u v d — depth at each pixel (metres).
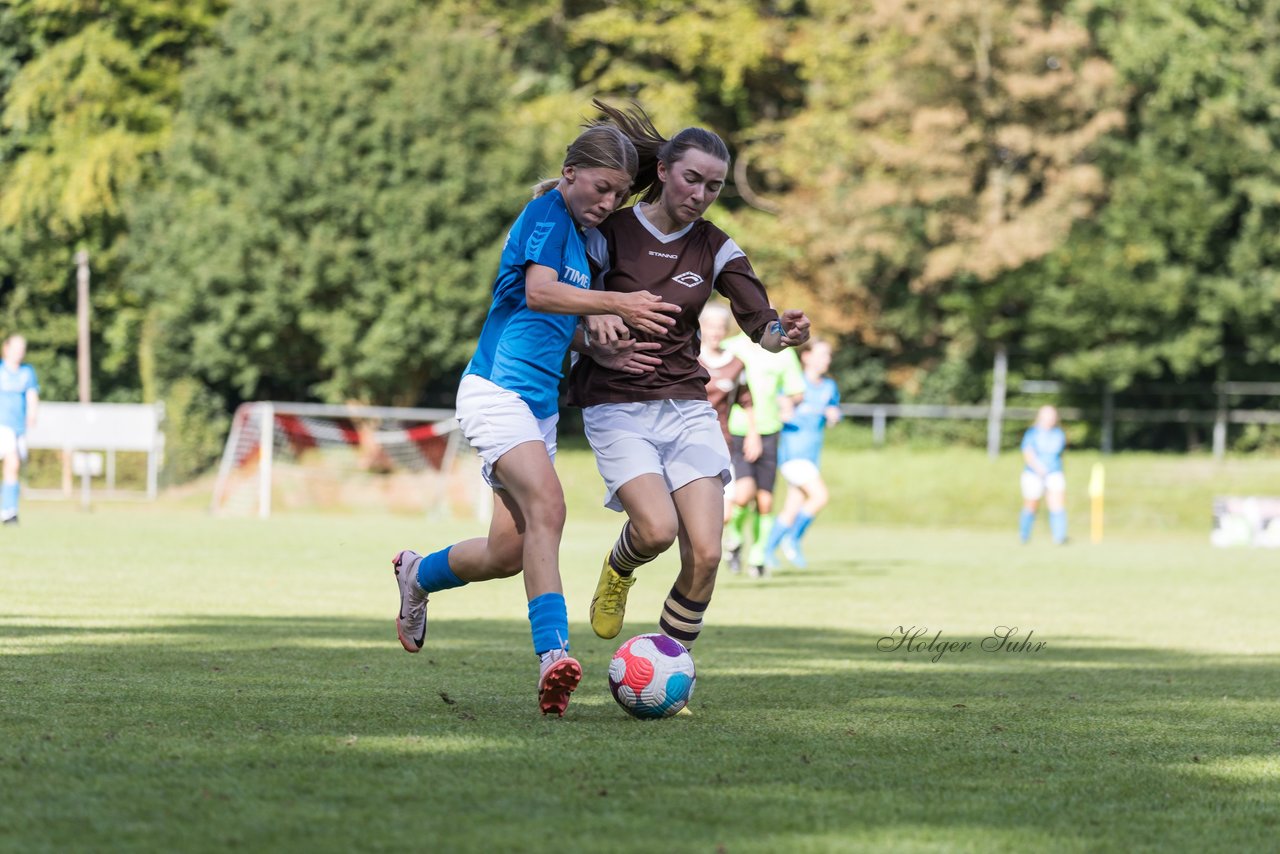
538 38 88.19
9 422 42.31
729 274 12.86
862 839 7.64
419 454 67.12
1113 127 76.38
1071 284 76.75
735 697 13.33
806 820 8.03
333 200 70.38
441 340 71.75
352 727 10.68
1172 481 70.69
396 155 71.44
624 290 12.48
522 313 12.16
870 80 78.12
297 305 70.31
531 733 10.65
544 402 12.36
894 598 27.31
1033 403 81.19
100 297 79.38
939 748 10.56
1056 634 21.44
